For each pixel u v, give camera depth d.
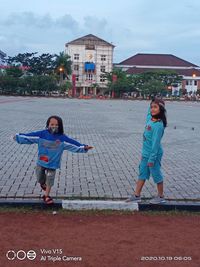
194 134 10.52
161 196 3.92
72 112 17.67
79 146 3.76
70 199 4.04
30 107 20.48
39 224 3.34
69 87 47.53
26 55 53.16
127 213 3.71
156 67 62.06
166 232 3.24
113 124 12.59
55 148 3.74
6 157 6.29
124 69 61.50
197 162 6.38
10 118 13.27
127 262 2.66
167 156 6.86
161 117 3.78
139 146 7.93
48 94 45.44
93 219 3.51
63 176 5.09
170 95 51.72
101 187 4.59
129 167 5.80
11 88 43.53
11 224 3.32
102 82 55.75
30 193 4.21
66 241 2.98
